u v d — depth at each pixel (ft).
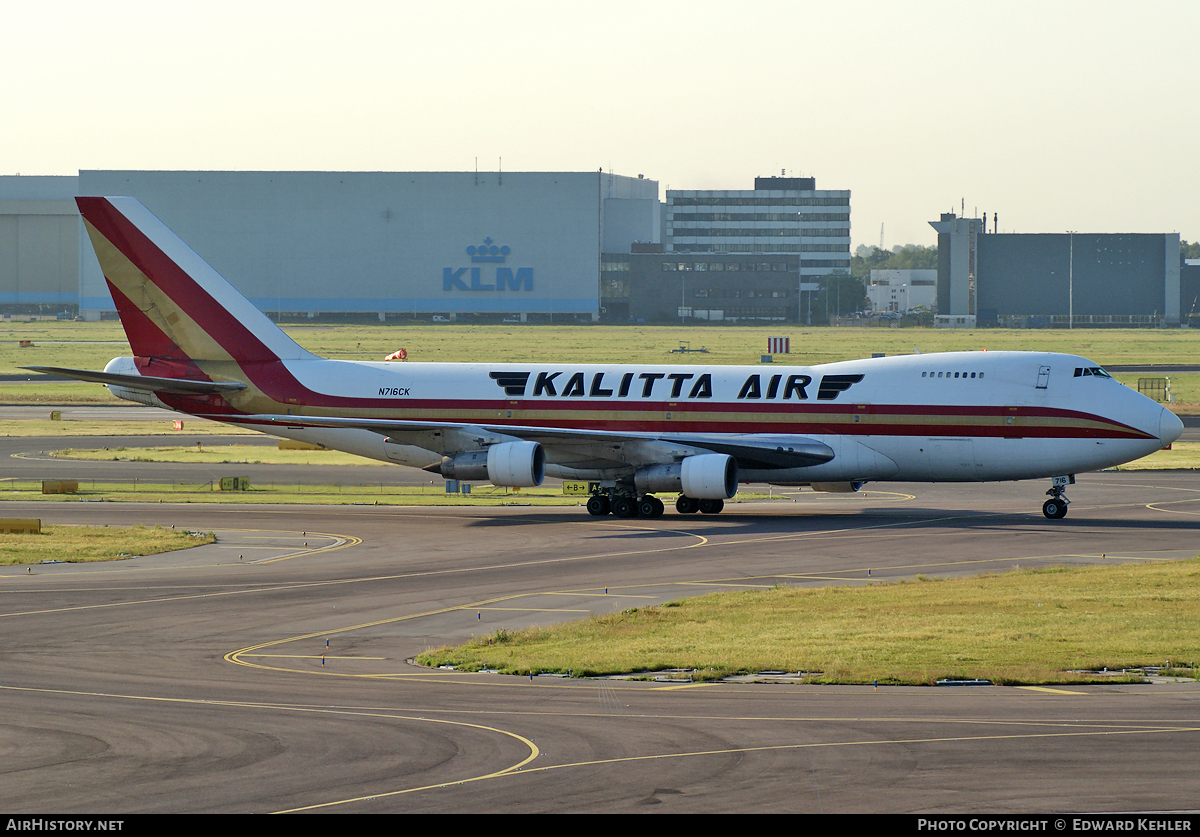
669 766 263.29
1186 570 535.60
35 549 641.81
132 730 299.17
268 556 628.69
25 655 402.52
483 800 241.76
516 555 627.46
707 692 338.13
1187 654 374.84
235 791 249.14
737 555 621.72
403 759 270.87
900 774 255.50
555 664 374.02
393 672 373.61
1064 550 628.69
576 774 258.37
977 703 320.09
